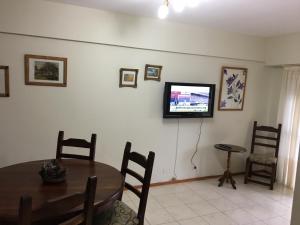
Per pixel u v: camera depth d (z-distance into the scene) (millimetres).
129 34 3316
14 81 2918
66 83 3145
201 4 2676
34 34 2883
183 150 4012
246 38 4172
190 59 3824
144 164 2020
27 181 1804
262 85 4547
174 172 4000
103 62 3285
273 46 4234
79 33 3070
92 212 1440
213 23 3510
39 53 2973
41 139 3127
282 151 4219
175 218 2949
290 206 3391
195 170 4168
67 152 3281
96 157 3426
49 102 3104
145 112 3637
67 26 3004
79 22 3051
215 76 4062
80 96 3238
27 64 2930
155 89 3654
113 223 1843
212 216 3037
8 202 1478
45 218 1290
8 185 1725
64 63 3090
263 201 3518
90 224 1445
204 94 3902
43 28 2908
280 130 4148
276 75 4512
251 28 3693
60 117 3178
